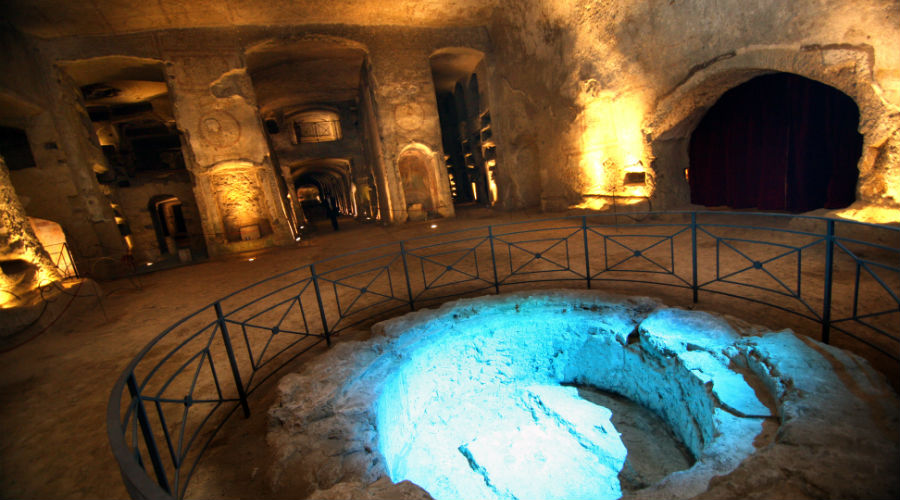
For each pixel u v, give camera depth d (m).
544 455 3.76
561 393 4.50
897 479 1.63
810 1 4.95
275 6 11.35
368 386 3.39
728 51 6.10
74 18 9.92
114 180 12.68
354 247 10.62
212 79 11.76
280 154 19.59
